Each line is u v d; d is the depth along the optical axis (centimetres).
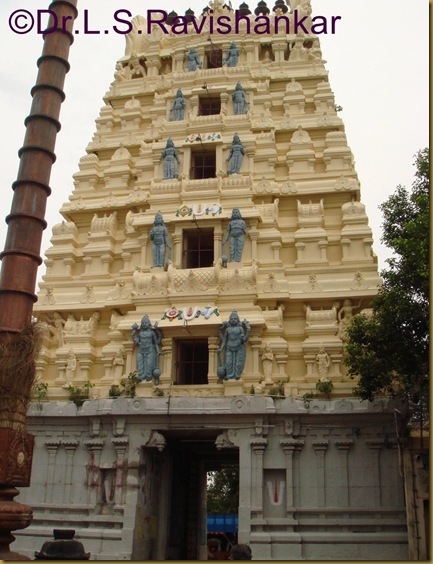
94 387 3053
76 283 3425
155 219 3322
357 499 2531
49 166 1805
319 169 3578
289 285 3152
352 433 2620
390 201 2612
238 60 4025
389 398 2584
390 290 2461
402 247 2355
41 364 3172
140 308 3152
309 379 2923
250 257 3244
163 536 2906
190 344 3166
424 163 2514
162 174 3588
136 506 2623
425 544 2309
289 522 2503
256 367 2931
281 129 3697
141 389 2925
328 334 3009
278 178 3562
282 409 2639
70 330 3272
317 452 2622
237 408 2645
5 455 1510
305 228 3325
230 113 3788
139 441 2714
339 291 3061
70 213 3681
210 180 3434
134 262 3406
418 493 2384
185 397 2723
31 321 1689
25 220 1717
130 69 4291
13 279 1667
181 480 3406
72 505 2717
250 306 3055
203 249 3481
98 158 3938
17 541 2677
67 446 2830
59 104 1869
